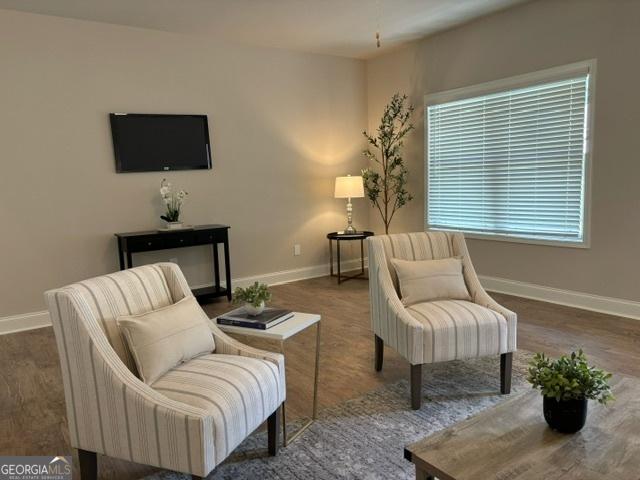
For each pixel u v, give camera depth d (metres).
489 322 2.51
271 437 2.08
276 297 4.91
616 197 3.87
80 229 4.34
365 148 6.19
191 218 4.94
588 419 1.62
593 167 3.98
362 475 1.94
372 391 2.71
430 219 5.56
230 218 5.20
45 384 2.95
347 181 5.46
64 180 4.23
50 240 4.21
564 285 4.31
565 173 4.20
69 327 1.70
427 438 1.55
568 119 4.12
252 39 5.00
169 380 1.81
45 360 3.37
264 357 2.05
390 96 5.80
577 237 4.18
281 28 4.64
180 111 4.78
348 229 5.65
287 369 3.05
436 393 2.66
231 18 4.29
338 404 2.56
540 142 4.36
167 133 4.70
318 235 5.91
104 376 1.68
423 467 1.44
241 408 1.75
